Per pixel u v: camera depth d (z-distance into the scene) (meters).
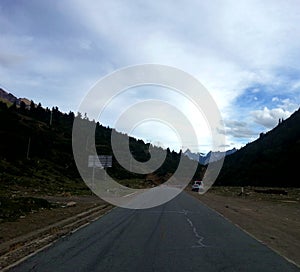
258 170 84.38
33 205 20.61
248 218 18.52
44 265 7.75
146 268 7.57
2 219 14.98
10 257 8.55
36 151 67.31
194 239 11.49
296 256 9.07
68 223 15.32
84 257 8.60
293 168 74.94
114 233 12.58
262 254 9.23
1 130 66.94
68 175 62.25
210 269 7.55
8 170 49.41
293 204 29.91
